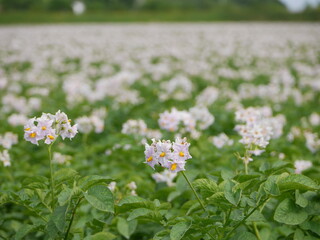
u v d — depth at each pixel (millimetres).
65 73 5184
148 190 1389
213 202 980
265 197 982
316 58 6211
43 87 4023
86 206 1307
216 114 2611
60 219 899
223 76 4641
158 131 1934
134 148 1715
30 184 1068
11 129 2303
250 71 4852
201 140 1824
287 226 1191
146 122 2609
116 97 3125
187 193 1294
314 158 1850
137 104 2957
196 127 1920
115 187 1299
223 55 6301
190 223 937
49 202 1052
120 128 2650
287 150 1828
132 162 1809
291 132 2299
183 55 6199
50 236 931
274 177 954
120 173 1558
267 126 1391
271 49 6832
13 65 5586
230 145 1739
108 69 4785
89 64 5734
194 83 4289
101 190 927
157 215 992
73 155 1922
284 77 3947
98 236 1007
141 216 1007
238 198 947
